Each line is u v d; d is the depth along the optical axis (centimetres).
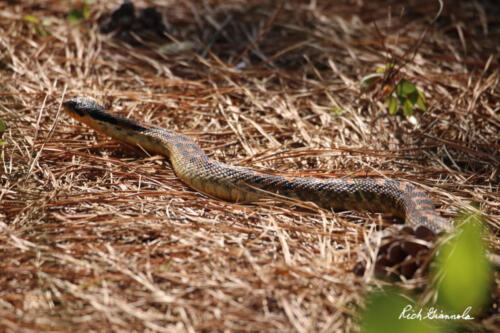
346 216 1009
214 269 799
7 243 823
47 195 959
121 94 1377
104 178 1060
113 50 1644
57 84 1411
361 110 1406
